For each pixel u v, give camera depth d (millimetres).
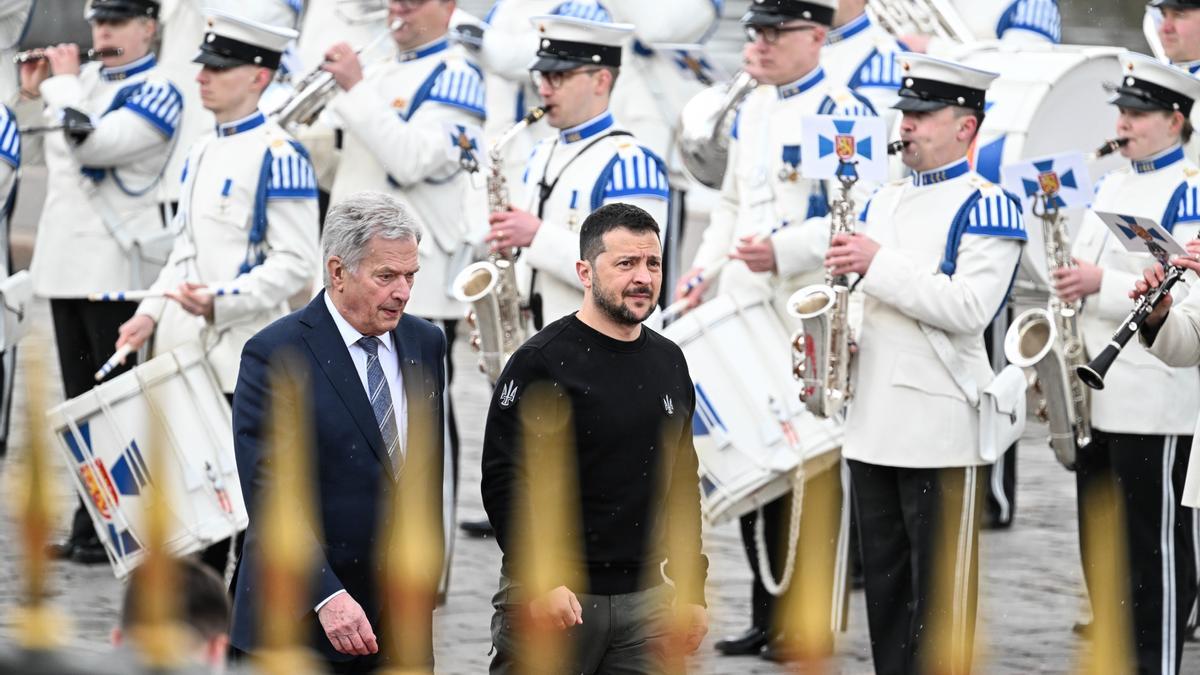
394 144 24859
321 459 13930
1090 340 20578
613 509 14375
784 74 22562
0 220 27656
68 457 21734
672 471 14914
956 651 19172
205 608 7496
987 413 19094
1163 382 20062
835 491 21688
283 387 13805
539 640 5992
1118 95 20781
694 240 40719
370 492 13992
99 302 27656
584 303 14703
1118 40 49281
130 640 3891
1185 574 20109
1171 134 20688
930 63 19297
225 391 22422
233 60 23234
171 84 27578
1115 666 5652
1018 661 20391
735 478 21344
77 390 28031
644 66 32594
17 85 30438
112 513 21625
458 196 26000
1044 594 23688
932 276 18844
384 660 13906
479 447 32719
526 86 32406
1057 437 20062
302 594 13188
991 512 27562
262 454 13625
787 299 22031
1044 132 26656
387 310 14102
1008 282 19141
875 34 25625
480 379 39250
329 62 24688
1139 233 18141
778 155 22453
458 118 25750
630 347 14594
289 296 22938
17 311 26000
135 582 4141
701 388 21516
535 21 22609
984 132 26750
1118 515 20234
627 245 14367
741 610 23609
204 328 22594
